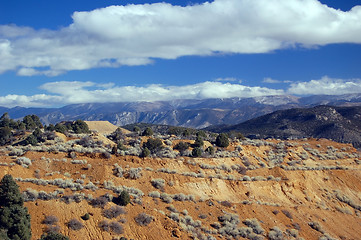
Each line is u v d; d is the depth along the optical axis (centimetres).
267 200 6309
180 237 4447
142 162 6278
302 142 10606
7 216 3616
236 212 5488
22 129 9531
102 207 4416
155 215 4672
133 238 4197
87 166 5650
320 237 5559
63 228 3956
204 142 8119
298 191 6975
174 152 7075
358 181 7975
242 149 8106
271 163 8031
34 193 4244
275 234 5159
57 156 5919
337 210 6800
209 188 6016
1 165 5006
